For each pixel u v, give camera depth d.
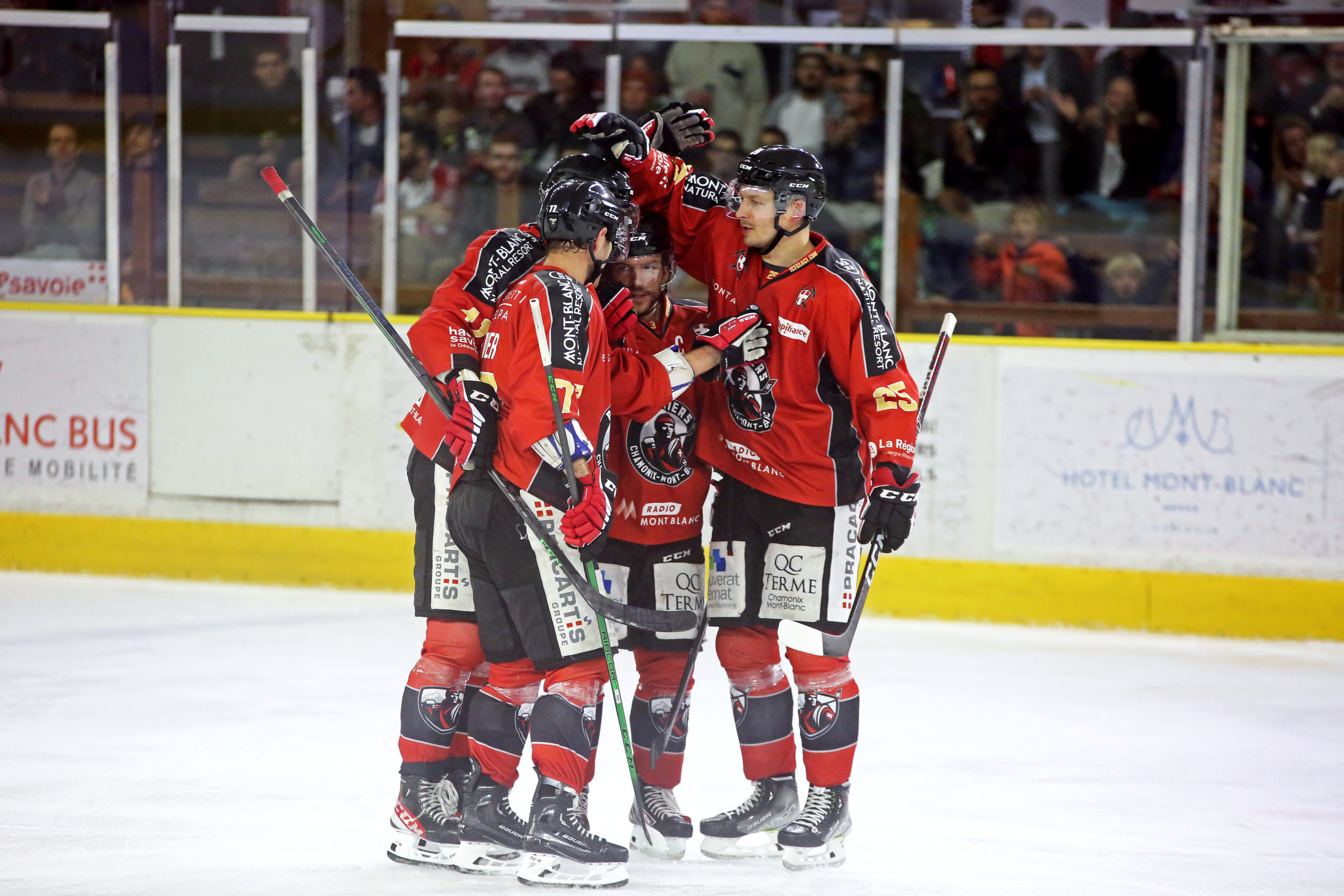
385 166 23.64
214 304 24.17
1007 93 21.94
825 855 10.93
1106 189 21.89
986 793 13.22
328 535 22.89
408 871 10.57
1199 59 21.31
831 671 11.20
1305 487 20.09
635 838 11.27
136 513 23.42
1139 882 10.73
